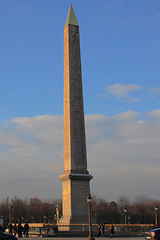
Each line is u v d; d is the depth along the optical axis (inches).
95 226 2711.6
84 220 2689.5
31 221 7504.9
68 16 2925.7
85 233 2603.3
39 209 7583.7
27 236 2573.8
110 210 7391.7
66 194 2743.6
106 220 7258.9
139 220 7386.8
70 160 2728.8
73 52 2834.6
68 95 2785.4
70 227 2618.1
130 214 7332.7
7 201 7667.3
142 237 2615.7
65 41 2876.5
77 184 2721.5
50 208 7736.2
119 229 2989.7
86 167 2770.7
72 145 2746.1
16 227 3127.5
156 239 1803.6
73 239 2187.5
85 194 2736.2
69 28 2856.8
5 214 7185.0
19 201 7760.8
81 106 2810.0
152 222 7327.8
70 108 2768.2
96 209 7283.5
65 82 2839.6
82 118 2805.1
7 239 1788.9
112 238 2443.4
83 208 2716.5
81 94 2817.4
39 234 2593.5
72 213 2672.2
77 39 2874.0
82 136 2785.4
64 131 2819.9
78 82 2817.4
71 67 2807.6
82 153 2768.2
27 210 7672.2
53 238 2343.8
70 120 2758.4
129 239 2285.9
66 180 2748.5
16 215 7381.9
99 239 2305.6
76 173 2716.5
